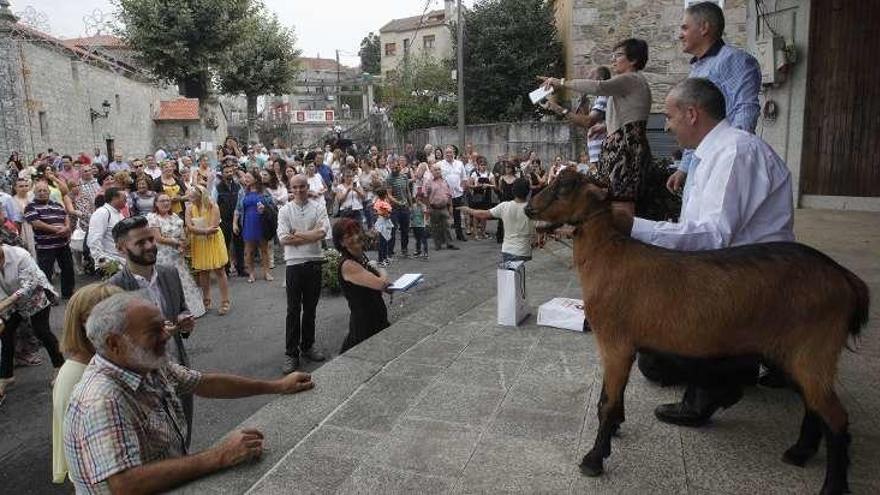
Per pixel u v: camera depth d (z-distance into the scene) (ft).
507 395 12.21
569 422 11.00
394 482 9.39
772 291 7.78
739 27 52.19
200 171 45.42
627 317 8.43
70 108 74.49
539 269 23.07
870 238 23.48
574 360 13.88
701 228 8.85
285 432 10.98
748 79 11.85
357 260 18.42
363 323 18.07
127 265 13.16
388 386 12.85
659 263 8.27
